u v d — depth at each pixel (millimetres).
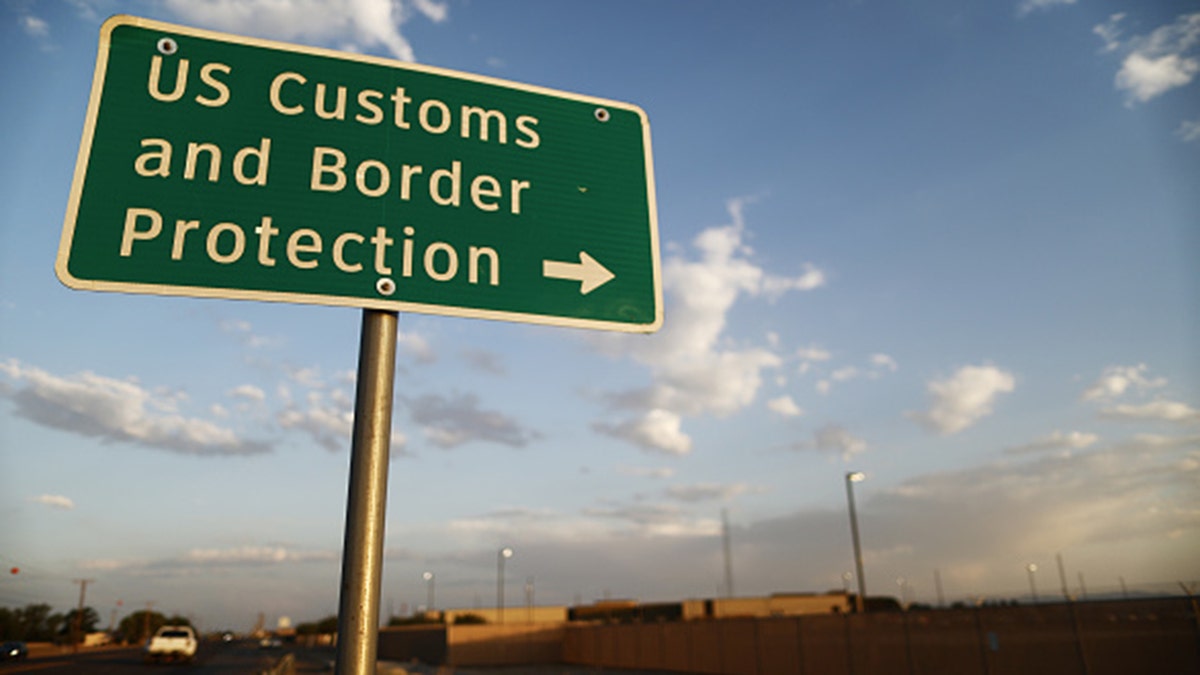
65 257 2330
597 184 2949
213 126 2582
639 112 3125
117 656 50156
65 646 74188
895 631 24719
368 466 2297
